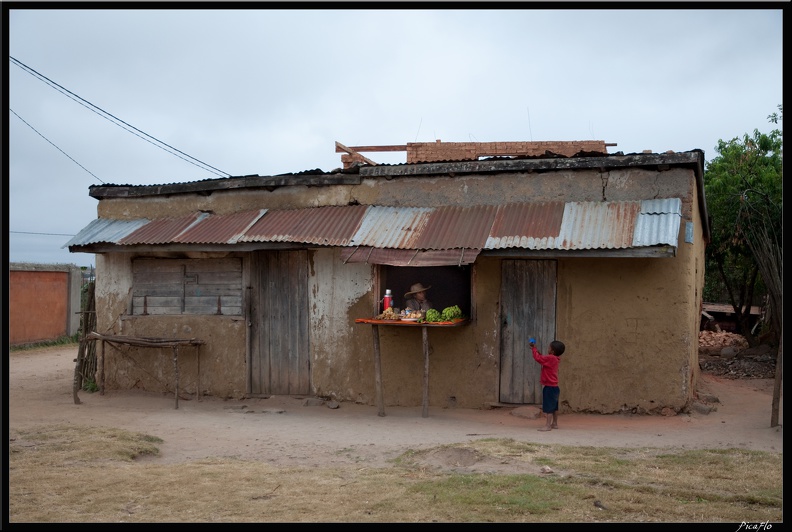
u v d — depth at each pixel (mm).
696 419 10047
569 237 10000
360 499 6188
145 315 12883
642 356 10383
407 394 11469
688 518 5695
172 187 12938
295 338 12141
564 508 5910
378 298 11617
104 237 12430
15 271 21922
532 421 10172
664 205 10234
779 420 9844
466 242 10391
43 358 19641
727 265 21047
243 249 11539
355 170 11977
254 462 7695
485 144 17406
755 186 16438
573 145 17109
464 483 6602
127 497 6285
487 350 11133
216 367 12430
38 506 6016
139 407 11602
